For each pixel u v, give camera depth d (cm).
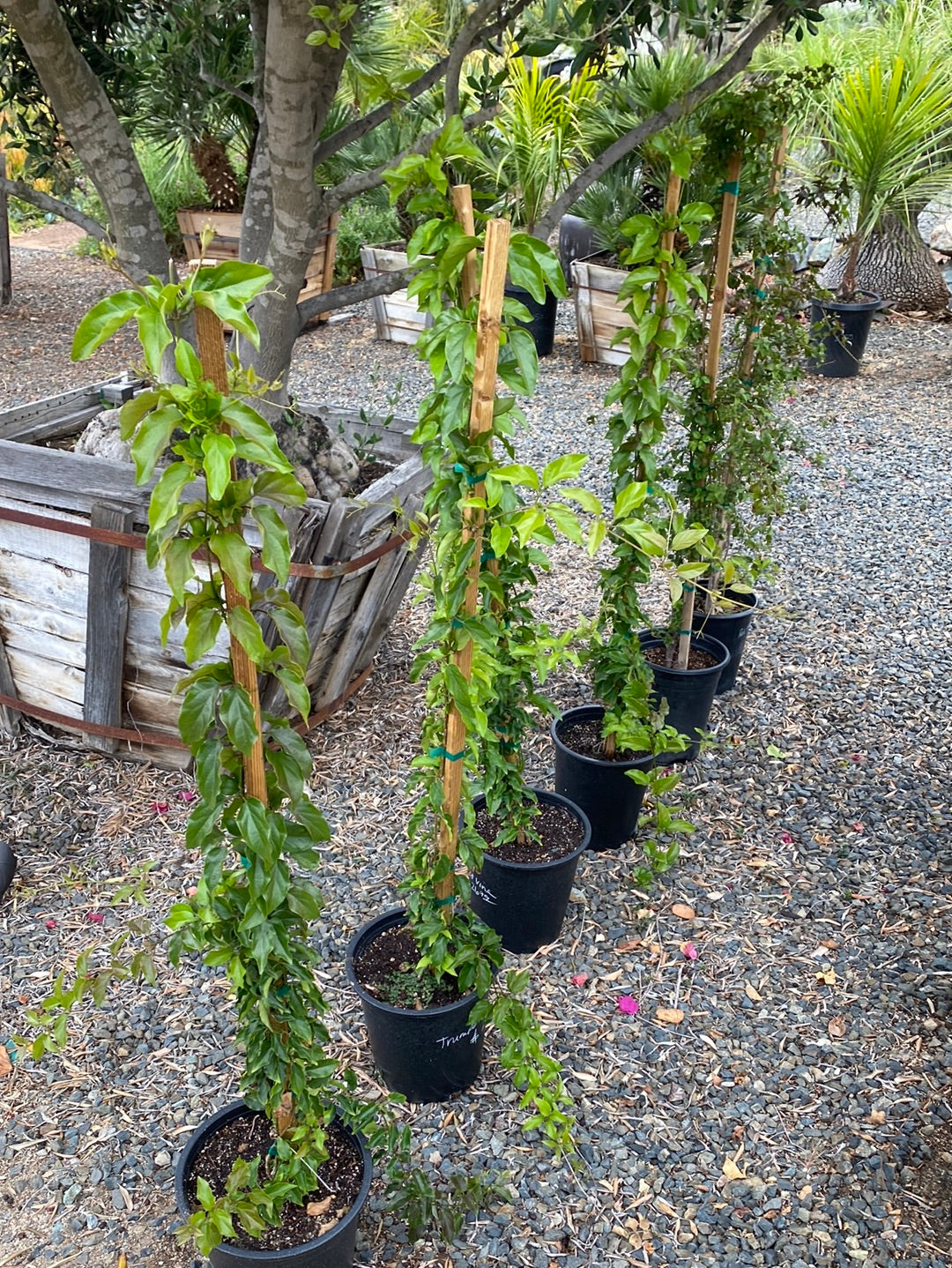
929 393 669
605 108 614
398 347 745
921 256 823
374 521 288
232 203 760
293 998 161
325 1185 172
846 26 709
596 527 161
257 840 141
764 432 352
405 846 289
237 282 112
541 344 736
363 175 272
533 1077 186
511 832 247
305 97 242
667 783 268
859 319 678
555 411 627
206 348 119
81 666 305
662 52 543
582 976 251
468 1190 191
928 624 414
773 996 247
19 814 297
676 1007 244
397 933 222
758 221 568
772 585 446
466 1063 215
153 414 115
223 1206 147
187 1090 219
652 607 410
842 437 602
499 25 245
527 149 627
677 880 284
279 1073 162
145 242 290
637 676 278
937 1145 211
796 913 273
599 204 657
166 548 126
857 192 671
